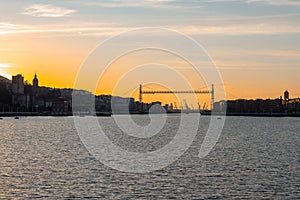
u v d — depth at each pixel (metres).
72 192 69.94
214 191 71.06
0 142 154.88
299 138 181.12
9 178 79.50
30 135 192.12
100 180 78.06
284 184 75.75
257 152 122.88
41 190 71.00
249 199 66.94
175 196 68.25
